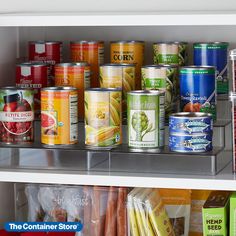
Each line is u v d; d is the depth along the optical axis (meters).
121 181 1.71
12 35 1.97
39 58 1.96
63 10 1.97
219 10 1.91
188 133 1.68
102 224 1.83
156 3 1.93
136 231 1.77
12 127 1.80
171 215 1.87
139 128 1.71
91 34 2.05
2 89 1.80
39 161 1.80
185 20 1.68
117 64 1.82
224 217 1.72
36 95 1.90
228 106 1.92
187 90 1.75
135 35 2.02
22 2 1.96
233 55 1.68
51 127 1.77
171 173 1.73
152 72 1.78
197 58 1.85
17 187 1.90
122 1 1.95
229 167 1.79
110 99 1.74
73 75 1.84
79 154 1.78
